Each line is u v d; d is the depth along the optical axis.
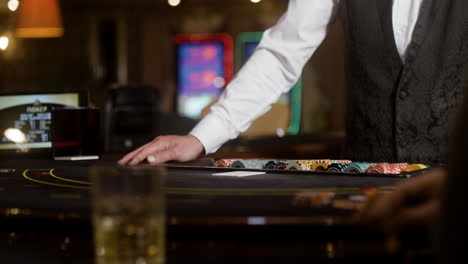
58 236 0.79
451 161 0.58
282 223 0.72
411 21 1.59
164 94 10.06
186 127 4.20
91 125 1.77
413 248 0.69
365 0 1.67
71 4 9.63
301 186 1.10
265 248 0.73
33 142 1.87
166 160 1.53
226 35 9.87
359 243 0.71
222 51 9.92
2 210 0.82
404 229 0.68
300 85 9.10
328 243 0.72
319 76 9.30
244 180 1.20
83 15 9.94
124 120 3.94
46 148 1.86
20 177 1.30
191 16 9.86
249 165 1.46
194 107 10.08
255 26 9.76
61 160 1.74
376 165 1.32
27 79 9.92
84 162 1.66
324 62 9.29
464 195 0.56
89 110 1.77
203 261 0.73
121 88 3.96
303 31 1.71
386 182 1.15
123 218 0.66
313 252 0.72
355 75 1.74
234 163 1.46
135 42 10.00
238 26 9.81
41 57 9.94
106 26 9.97
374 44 1.66
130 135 3.94
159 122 4.06
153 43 9.98
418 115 1.60
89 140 1.77
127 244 0.66
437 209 0.62
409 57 1.58
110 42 9.99
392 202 0.68
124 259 0.66
